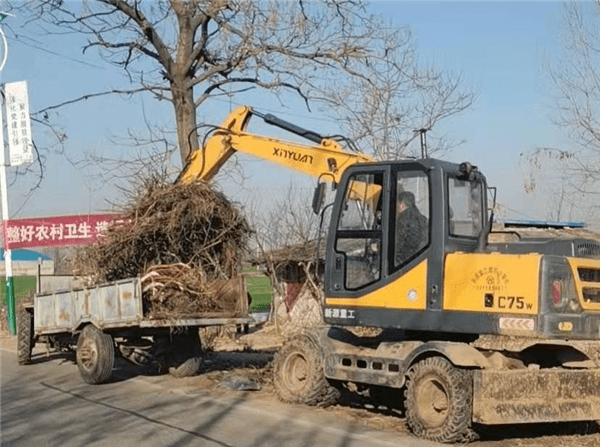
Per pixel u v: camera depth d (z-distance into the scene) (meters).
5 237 24.03
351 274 11.20
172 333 14.21
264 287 33.22
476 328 9.97
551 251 10.41
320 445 9.42
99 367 13.82
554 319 9.59
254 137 14.49
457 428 9.55
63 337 16.17
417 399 10.00
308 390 11.69
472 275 10.06
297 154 13.95
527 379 9.65
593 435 10.46
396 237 10.77
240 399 12.45
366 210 11.17
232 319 13.98
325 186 11.59
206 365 16.20
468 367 9.66
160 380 14.44
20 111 23.05
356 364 11.09
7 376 15.30
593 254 10.65
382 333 11.73
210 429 10.24
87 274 15.50
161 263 15.19
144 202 15.05
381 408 11.85
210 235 15.38
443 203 10.37
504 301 9.80
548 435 10.49
